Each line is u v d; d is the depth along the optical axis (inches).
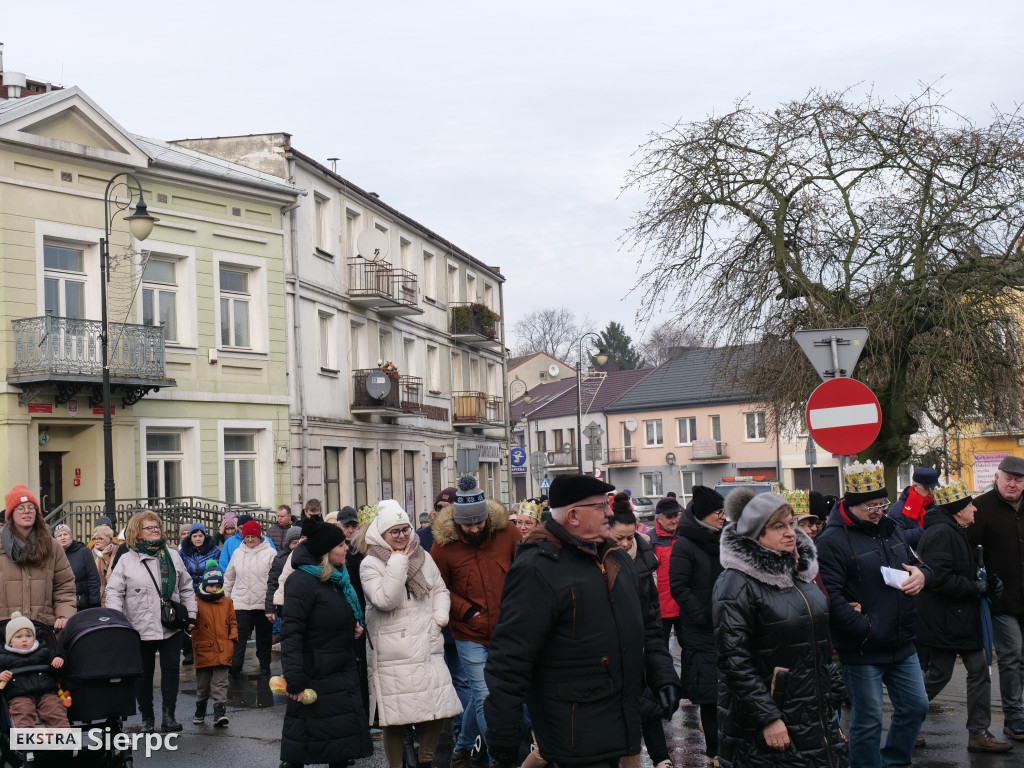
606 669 215.6
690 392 2751.0
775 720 226.8
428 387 1673.2
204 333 1083.9
